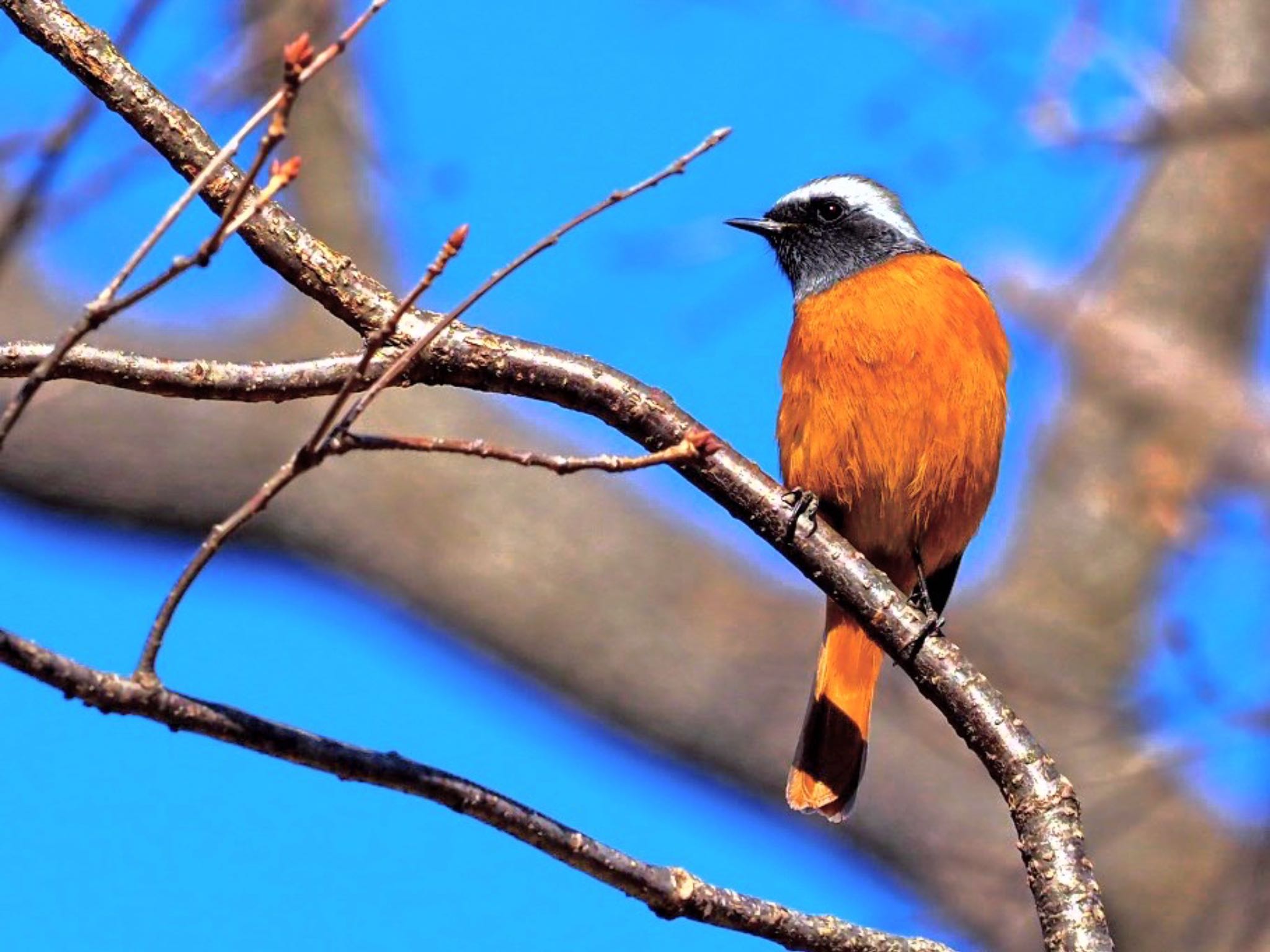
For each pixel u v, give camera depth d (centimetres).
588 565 1316
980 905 1238
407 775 529
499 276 513
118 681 489
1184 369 1356
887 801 1265
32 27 645
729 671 1291
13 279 1276
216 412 1295
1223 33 1418
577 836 555
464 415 1352
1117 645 1316
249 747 507
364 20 461
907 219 1039
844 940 589
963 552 942
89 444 1260
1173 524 1280
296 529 1304
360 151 1288
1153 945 1232
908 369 877
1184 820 1263
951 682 652
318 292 653
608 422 670
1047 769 630
